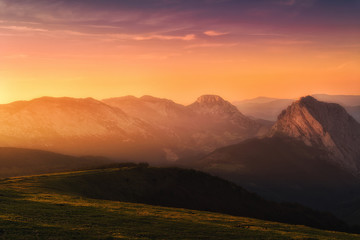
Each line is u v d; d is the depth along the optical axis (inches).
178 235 1424.7
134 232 1397.6
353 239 1784.0
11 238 1130.7
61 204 1862.7
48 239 1159.6
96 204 2027.6
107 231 1366.9
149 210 2038.6
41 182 2765.7
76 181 3159.5
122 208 1987.0
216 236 1482.5
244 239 1476.4
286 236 1617.9
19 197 1977.1
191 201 4315.9
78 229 1343.5
